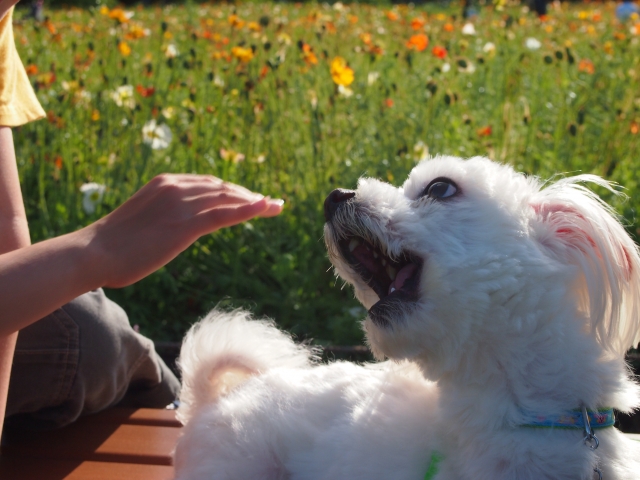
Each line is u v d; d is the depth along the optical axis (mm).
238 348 760
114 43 1576
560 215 669
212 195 579
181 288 1220
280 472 693
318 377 734
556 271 647
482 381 646
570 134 1237
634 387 671
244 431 701
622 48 1635
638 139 1375
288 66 1575
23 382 771
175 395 905
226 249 1214
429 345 646
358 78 1633
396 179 1178
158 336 1128
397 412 667
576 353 643
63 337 768
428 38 1795
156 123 1314
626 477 631
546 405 635
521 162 1257
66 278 570
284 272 1152
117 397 852
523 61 1613
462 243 647
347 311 1120
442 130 1405
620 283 651
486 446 626
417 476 638
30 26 2041
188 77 1536
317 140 1298
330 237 693
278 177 1346
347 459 656
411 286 660
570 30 2250
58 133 1331
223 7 3016
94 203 1195
